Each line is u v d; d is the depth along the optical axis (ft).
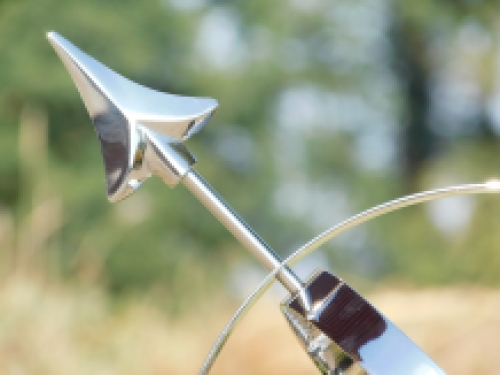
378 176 41.50
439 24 43.04
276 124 40.37
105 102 2.85
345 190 41.14
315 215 39.73
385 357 2.62
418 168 43.68
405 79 44.32
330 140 40.98
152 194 31.50
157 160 2.81
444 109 43.91
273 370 9.41
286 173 39.63
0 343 9.58
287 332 9.86
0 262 11.23
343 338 2.64
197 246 32.50
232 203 38.11
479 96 43.39
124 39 36.50
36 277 11.38
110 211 31.09
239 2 41.88
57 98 33.65
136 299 12.82
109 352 10.39
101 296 12.03
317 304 2.68
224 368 9.73
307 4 42.57
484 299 9.43
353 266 37.65
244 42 41.37
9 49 34.09
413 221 35.09
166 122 2.81
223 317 11.97
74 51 2.87
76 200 31.45
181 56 38.52
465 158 42.78
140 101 2.85
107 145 2.85
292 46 42.27
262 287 2.72
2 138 31.53
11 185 30.96
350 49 42.78
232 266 31.60
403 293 10.86
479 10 42.91
